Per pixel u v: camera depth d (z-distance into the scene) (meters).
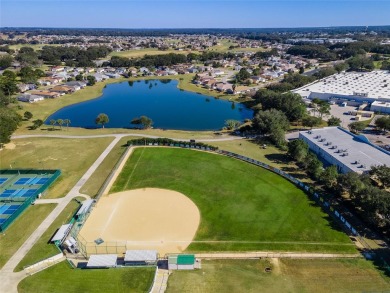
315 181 101.69
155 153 123.19
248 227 79.00
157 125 169.25
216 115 188.62
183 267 65.62
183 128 164.75
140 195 93.44
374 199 77.19
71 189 96.50
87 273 63.38
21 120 154.12
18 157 118.94
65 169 109.56
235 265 66.88
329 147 119.75
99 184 99.50
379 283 61.91
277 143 132.88
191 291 59.94
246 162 115.25
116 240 74.31
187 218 82.56
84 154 122.38
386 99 186.75
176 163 114.38
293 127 157.00
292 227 78.88
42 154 121.81
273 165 113.50
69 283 60.75
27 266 65.25
